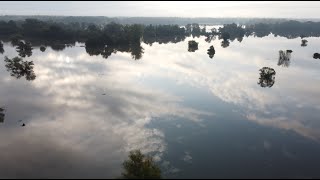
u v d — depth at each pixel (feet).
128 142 173.47
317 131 192.95
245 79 329.11
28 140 175.32
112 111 222.28
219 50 565.12
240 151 165.99
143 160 151.02
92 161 152.76
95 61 418.72
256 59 464.65
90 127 193.47
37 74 337.31
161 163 150.92
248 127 198.70
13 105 233.96
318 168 149.79
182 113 221.05
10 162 151.64
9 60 359.66
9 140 175.32
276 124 203.72
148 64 404.16
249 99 256.52
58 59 430.61
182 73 353.31
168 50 549.54
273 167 150.10
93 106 232.94
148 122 203.10
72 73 343.26
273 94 271.49
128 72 352.28
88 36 631.56
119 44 596.70
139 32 640.58
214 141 176.86
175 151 163.84
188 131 190.29
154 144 171.53
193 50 557.33
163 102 244.83
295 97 262.06
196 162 152.97
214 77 336.70
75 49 537.65
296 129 196.13
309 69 386.11
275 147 171.42
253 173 144.46
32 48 542.16
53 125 196.54
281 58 453.99
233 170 146.41
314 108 234.17
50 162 152.05
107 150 164.04
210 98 257.96
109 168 146.41
